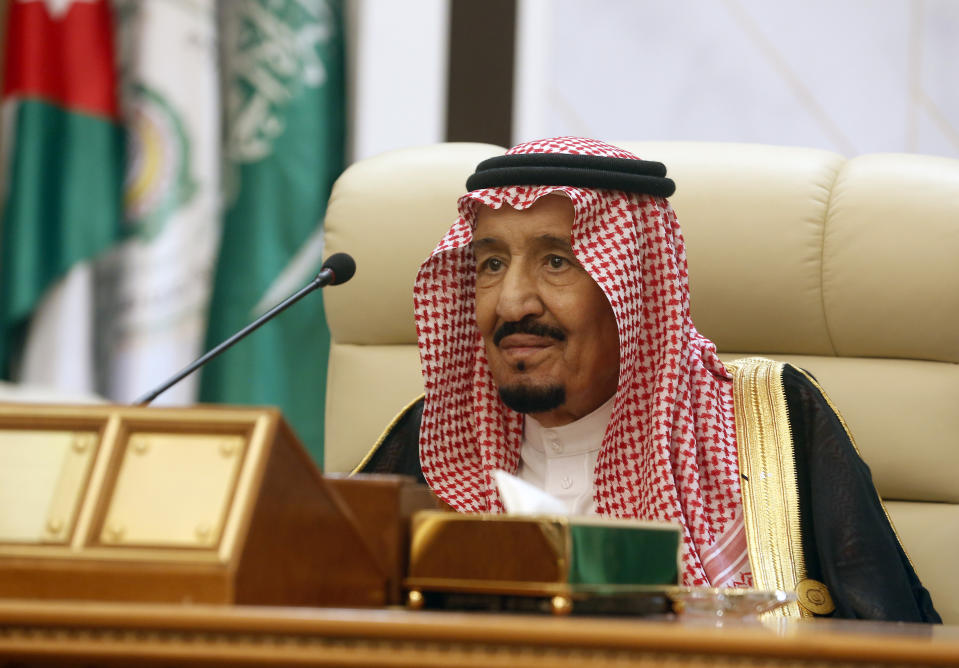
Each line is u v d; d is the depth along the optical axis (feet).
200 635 10.75
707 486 26.25
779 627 14.03
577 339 26.21
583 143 27.81
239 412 12.47
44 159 49.21
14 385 48.57
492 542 14.89
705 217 31.42
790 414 27.09
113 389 48.93
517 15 48.42
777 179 31.48
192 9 49.47
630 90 48.16
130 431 12.54
